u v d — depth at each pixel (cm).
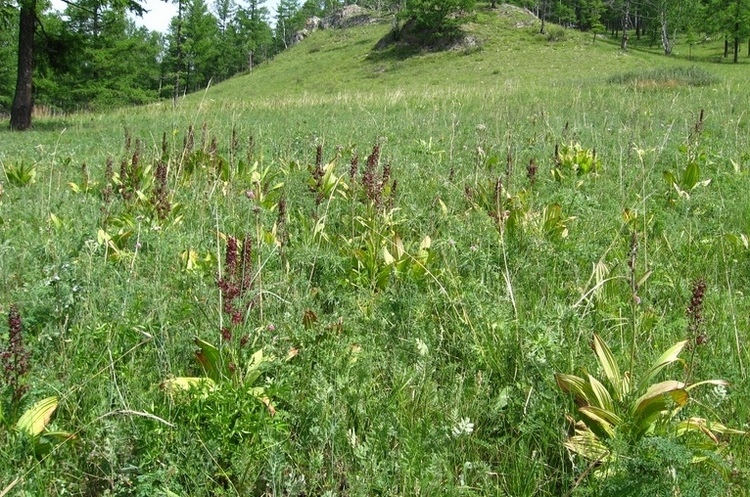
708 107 1463
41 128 1848
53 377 287
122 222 538
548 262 436
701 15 5803
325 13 12406
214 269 423
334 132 1193
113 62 4444
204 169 698
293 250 449
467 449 260
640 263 439
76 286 356
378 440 252
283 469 241
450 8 6184
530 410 277
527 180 685
